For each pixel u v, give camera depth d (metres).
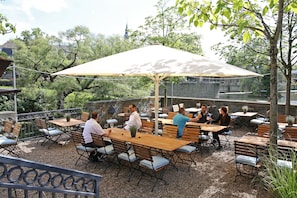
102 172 4.99
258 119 8.51
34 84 10.51
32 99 10.96
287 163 2.89
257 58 9.38
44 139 7.62
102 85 11.44
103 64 5.29
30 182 1.43
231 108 10.52
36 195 3.84
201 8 3.75
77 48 10.94
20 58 10.15
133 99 10.80
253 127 9.46
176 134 5.72
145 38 11.36
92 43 11.38
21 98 10.81
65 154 6.16
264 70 10.76
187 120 6.34
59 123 7.12
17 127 5.89
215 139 6.79
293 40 7.60
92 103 9.07
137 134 5.62
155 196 3.96
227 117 6.88
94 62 5.71
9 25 4.26
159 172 4.93
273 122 3.83
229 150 6.54
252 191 4.10
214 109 9.62
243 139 5.11
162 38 11.01
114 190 4.18
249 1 3.87
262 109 9.67
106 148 5.26
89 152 5.60
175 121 6.41
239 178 4.64
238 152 4.45
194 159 5.78
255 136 5.50
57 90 10.74
